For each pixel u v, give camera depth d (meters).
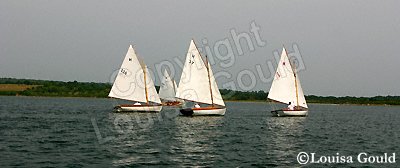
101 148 41.66
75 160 35.25
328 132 62.69
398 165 36.22
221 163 35.31
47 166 32.75
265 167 34.06
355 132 64.19
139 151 40.41
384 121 97.06
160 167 33.41
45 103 154.75
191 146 44.44
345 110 173.12
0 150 38.94
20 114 88.69
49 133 52.97
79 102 176.50
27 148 40.53
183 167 33.56
